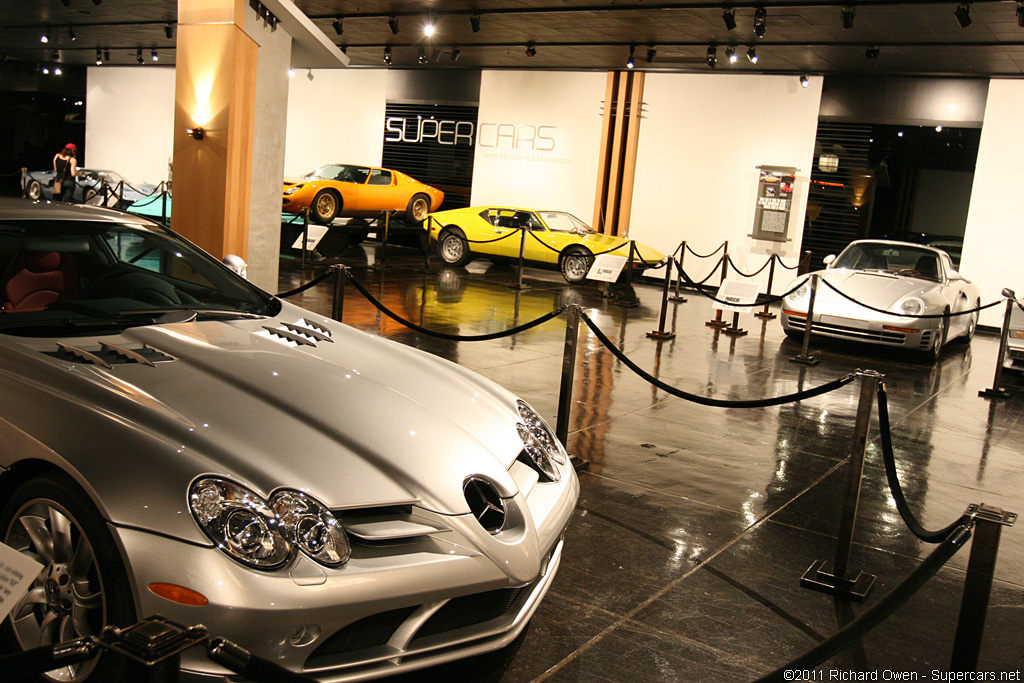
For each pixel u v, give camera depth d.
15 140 24.06
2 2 14.70
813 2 10.05
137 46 18.92
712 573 3.34
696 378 7.34
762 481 4.61
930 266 10.00
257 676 1.34
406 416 2.47
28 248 2.92
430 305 10.41
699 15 11.20
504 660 2.55
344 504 2.02
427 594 2.03
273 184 8.86
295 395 2.39
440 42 15.08
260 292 3.42
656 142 15.76
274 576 1.83
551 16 12.18
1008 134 12.97
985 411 6.99
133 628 1.26
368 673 1.99
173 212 8.20
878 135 14.15
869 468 5.04
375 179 16.38
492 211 15.06
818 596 3.20
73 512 1.93
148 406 2.14
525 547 2.29
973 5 9.43
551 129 16.67
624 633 2.79
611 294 13.13
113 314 2.80
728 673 2.60
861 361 8.95
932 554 1.95
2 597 1.54
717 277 15.48
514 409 3.01
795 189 14.69
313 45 9.01
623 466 4.67
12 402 2.18
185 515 1.83
